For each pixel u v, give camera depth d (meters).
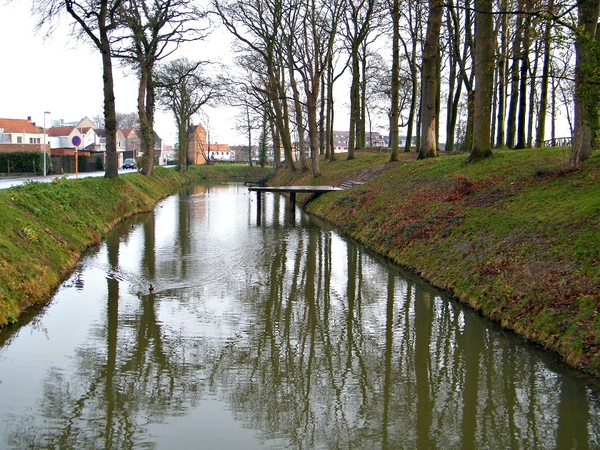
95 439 6.57
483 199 16.17
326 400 7.71
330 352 9.49
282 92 41.59
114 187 27.62
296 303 12.36
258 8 35.09
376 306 12.08
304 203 32.91
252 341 9.98
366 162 37.72
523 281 10.65
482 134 20.81
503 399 7.68
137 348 9.52
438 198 18.41
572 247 10.70
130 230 22.61
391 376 8.51
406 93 51.06
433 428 6.95
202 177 71.44
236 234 22.02
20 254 12.29
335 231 22.95
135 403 7.54
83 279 13.83
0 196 15.09
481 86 20.41
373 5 30.94
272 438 6.68
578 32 11.56
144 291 13.03
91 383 8.12
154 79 40.56
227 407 7.49
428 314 11.39
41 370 8.52
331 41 32.56
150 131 41.00
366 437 6.75
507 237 12.82
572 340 8.48
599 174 13.93
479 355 9.21
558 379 8.12
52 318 10.91
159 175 47.62
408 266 15.21
